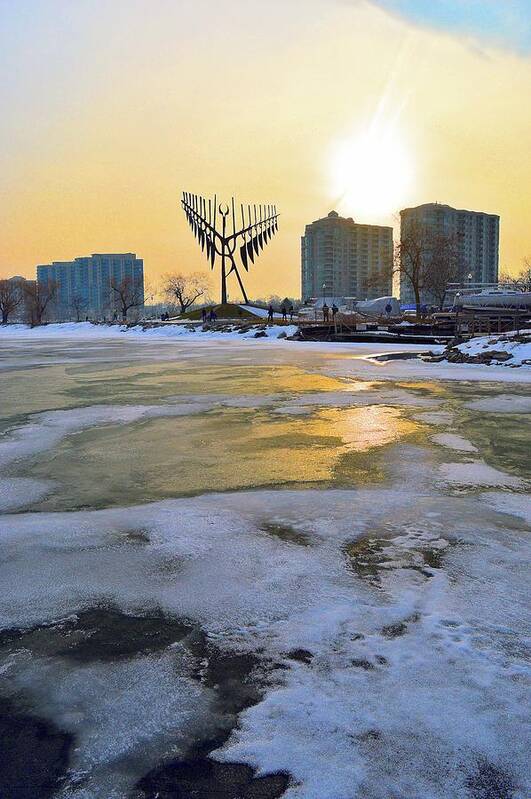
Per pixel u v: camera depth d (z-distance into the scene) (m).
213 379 18.03
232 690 2.99
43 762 2.56
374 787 2.37
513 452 8.23
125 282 99.44
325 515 5.59
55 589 4.13
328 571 4.34
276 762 2.51
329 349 33.91
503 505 5.88
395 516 5.55
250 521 5.45
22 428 10.18
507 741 2.59
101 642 3.47
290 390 15.23
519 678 3.02
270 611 3.77
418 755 2.52
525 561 4.51
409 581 4.17
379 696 2.90
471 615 3.67
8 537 5.11
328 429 9.95
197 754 2.58
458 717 2.74
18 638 3.53
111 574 4.36
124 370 21.34
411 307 90.25
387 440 9.06
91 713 2.86
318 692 2.94
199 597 3.97
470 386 16.03
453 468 7.36
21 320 130.88
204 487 6.65
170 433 9.71
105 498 6.27
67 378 18.56
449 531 5.16
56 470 7.44
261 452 8.33
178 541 4.97
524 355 22.19
